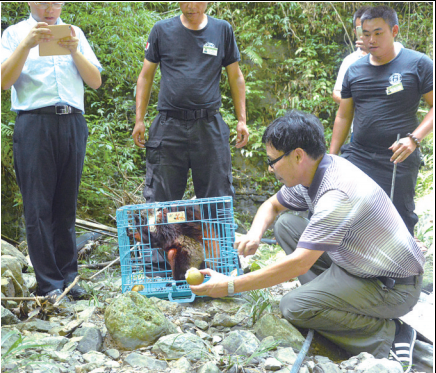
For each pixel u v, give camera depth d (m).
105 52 5.41
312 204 2.16
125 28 5.04
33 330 2.21
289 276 1.97
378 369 1.92
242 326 2.40
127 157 5.34
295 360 2.00
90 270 3.50
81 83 2.75
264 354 2.04
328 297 2.18
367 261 2.13
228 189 3.07
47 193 2.64
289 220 2.59
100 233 4.18
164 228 2.68
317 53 6.19
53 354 1.94
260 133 5.73
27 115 2.58
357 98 2.95
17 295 2.57
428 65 2.78
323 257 2.54
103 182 4.82
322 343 2.33
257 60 5.74
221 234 2.79
